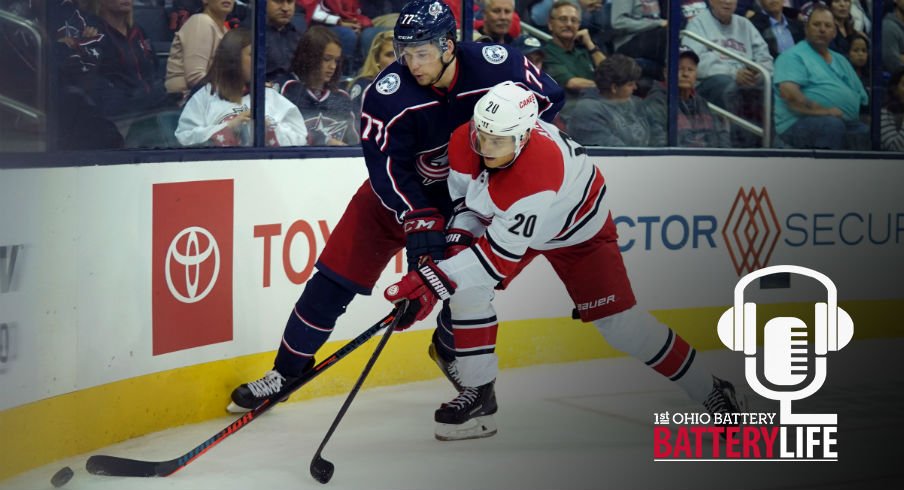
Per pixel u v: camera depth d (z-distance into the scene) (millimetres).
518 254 4383
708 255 7570
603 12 7238
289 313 5812
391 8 6449
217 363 5418
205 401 5359
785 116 8039
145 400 5039
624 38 7328
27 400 4387
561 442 5066
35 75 4859
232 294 5480
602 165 7082
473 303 4727
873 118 8422
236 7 5672
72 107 5020
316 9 6121
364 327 6121
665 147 7516
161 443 4914
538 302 6914
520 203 4238
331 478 4391
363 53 6371
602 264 4836
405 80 4633
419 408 5688
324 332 5414
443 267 4391
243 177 5504
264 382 5441
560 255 4879
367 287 5375
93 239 4703
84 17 5035
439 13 4395
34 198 4402
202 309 5312
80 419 4680
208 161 5312
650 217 7301
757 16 7848
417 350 6363
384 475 4453
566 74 7180
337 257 5289
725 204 7633
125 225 4871
